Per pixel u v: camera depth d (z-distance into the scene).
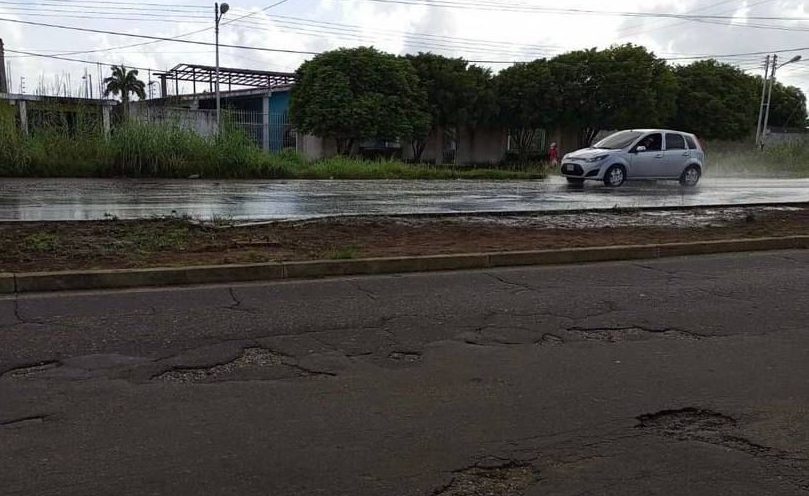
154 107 22.59
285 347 5.01
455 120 39.94
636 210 13.31
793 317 6.11
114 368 4.51
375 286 7.02
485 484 3.17
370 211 12.33
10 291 6.48
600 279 7.62
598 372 4.65
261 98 45.94
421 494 3.07
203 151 20.62
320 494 3.04
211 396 4.11
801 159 36.75
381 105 35.41
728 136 45.78
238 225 9.98
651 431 3.77
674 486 3.18
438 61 39.56
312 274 7.44
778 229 11.07
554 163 31.38
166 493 3.02
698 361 4.91
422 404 4.06
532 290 6.99
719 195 17.53
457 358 4.87
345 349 5.00
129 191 15.15
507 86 41.34
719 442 3.65
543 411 3.99
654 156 20.06
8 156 18.36
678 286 7.31
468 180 23.22
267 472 3.22
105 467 3.24
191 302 6.20
